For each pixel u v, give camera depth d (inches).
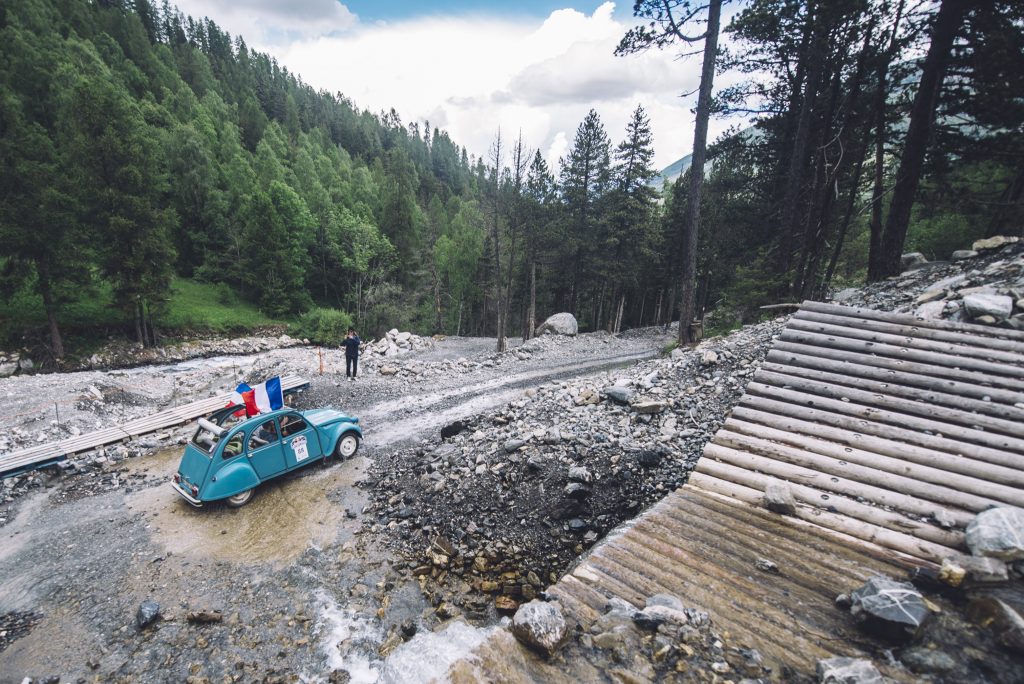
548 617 132.3
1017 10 531.8
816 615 142.2
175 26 4461.1
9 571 290.2
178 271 1971.0
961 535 170.6
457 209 3415.4
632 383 472.4
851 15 579.5
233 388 692.1
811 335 341.7
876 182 683.4
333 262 2207.2
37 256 1034.7
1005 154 651.5
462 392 642.2
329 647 229.9
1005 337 301.7
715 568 168.9
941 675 113.7
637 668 122.5
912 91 645.9
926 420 241.6
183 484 347.6
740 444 251.6
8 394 594.9
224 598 263.3
